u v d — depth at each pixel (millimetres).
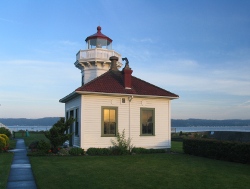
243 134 19375
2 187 8898
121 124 19422
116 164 13875
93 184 9445
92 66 26203
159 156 17453
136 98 20031
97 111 18859
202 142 17672
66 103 24406
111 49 27688
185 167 13219
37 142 20328
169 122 21000
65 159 15469
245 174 11578
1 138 18312
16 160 14984
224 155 15883
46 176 10617
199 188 9156
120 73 21797
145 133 20219
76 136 19719
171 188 9133
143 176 10930
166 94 20781
